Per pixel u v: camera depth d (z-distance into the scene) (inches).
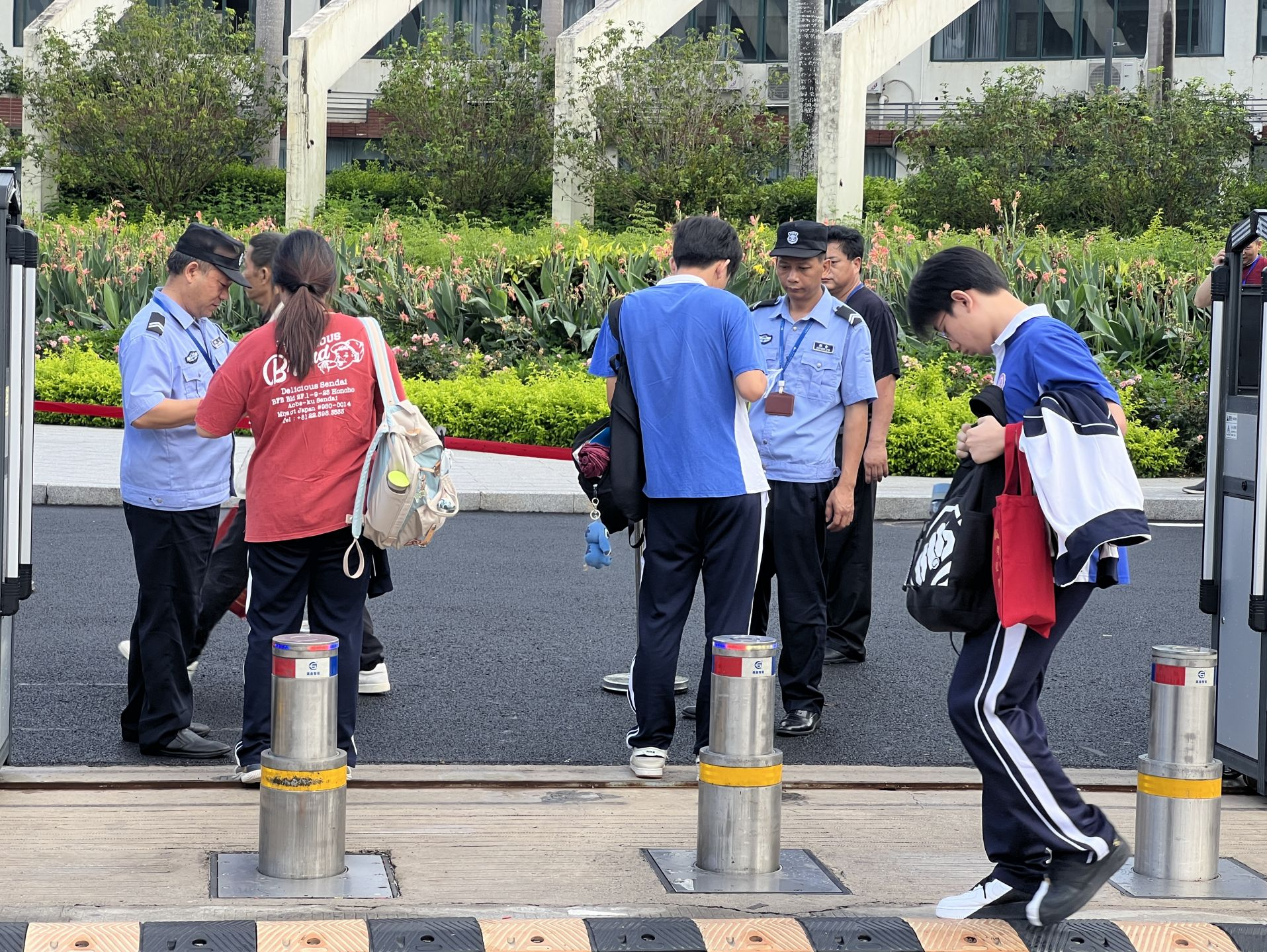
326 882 163.9
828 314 237.5
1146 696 265.4
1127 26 1333.7
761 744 171.5
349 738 201.5
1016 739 152.2
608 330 211.2
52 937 143.6
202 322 216.1
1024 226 880.3
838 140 840.3
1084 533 143.8
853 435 236.7
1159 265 665.0
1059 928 154.7
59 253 716.7
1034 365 151.3
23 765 207.2
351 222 958.4
